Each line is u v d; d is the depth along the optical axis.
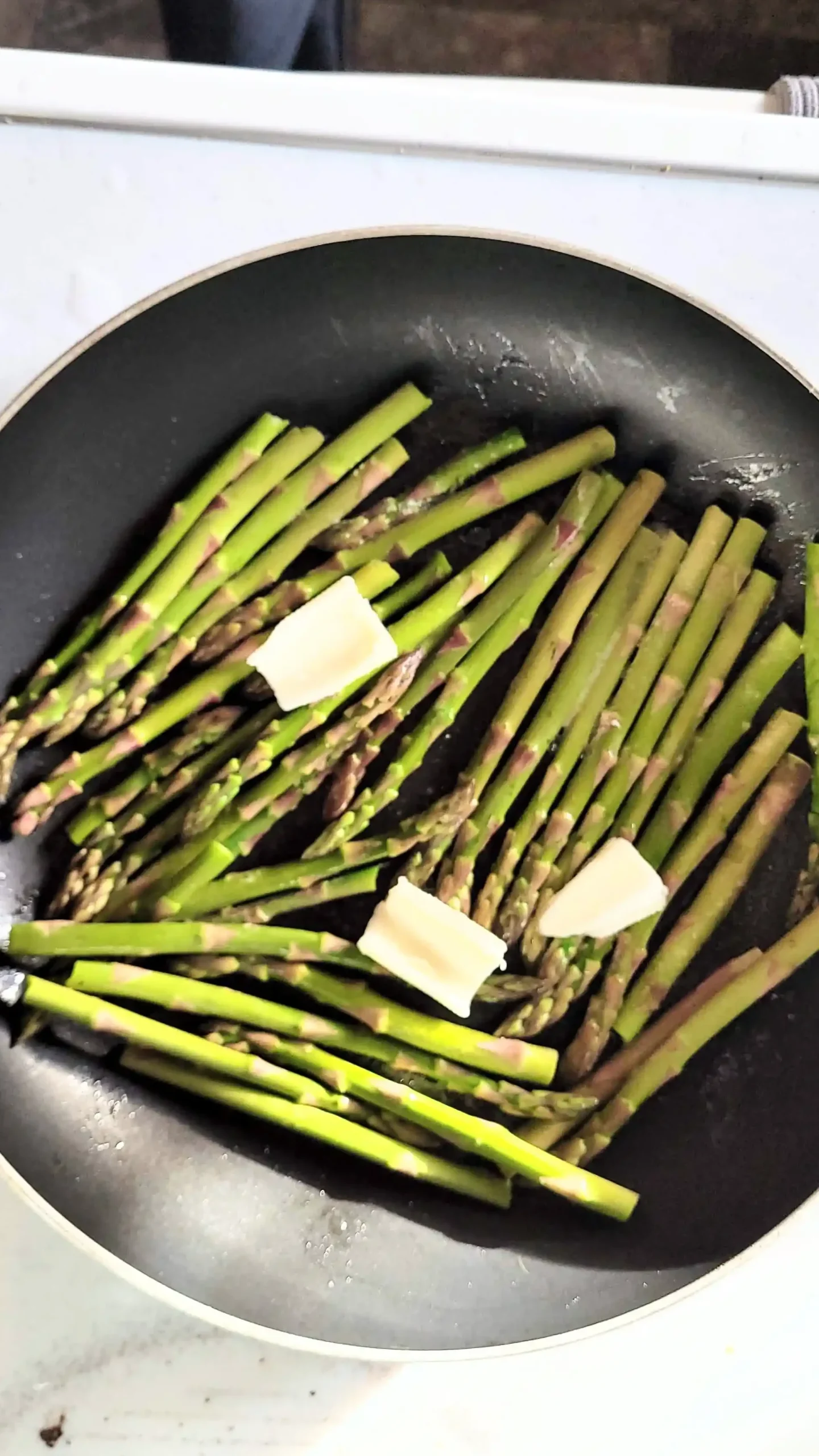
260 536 0.43
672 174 0.42
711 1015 0.43
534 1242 0.42
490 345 0.43
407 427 0.44
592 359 0.43
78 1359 0.40
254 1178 0.41
